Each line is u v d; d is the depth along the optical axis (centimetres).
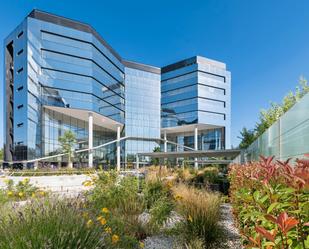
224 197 766
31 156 2803
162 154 1816
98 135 4250
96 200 568
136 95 4975
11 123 3356
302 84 1689
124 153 4672
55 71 3155
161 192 697
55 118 3256
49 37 3138
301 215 143
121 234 380
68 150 2931
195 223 409
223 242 405
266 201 195
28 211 313
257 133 2044
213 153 1536
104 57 3859
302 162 170
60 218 283
